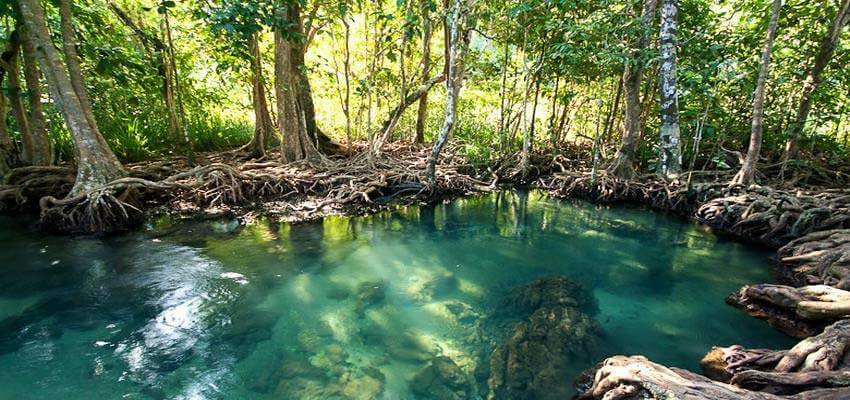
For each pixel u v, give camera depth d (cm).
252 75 1121
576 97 1377
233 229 707
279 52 970
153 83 1036
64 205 659
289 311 456
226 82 1304
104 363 358
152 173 841
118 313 437
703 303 495
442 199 980
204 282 513
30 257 564
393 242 691
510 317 450
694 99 923
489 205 948
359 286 522
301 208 836
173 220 736
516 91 1396
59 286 489
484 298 499
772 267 605
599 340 401
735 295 503
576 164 1205
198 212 780
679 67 873
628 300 502
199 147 1234
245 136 1375
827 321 404
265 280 527
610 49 829
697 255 653
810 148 1059
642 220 838
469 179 1072
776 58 924
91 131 706
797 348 333
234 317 439
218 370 355
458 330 425
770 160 1055
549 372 347
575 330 408
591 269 598
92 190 666
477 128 1522
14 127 961
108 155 721
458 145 1318
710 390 260
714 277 571
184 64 1102
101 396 320
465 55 1091
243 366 361
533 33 1055
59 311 436
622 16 862
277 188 908
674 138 911
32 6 630
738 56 901
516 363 359
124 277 516
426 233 745
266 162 1021
